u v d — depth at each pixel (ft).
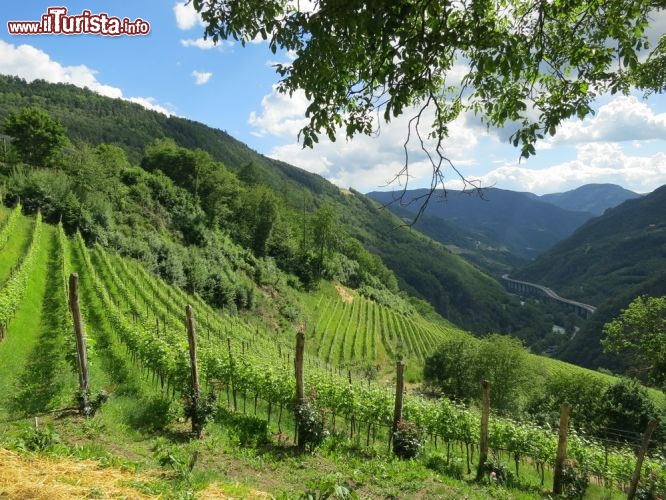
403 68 11.29
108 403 40.57
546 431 50.03
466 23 11.95
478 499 31.60
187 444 34.35
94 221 179.11
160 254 190.70
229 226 276.82
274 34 12.72
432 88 11.83
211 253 222.07
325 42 11.42
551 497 37.47
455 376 156.87
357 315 267.80
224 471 29.25
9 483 16.57
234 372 55.26
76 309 37.55
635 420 100.63
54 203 173.88
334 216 305.73
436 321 396.78
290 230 309.63
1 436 22.79
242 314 192.13
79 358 37.76
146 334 61.11
